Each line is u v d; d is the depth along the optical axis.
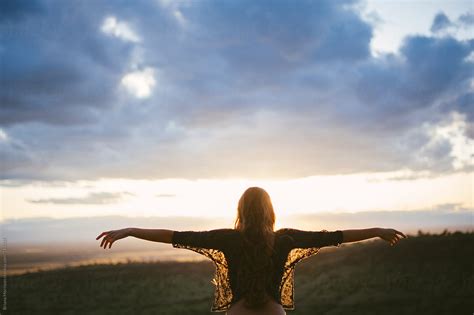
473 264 15.59
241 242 3.37
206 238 3.38
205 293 14.82
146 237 3.35
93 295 14.58
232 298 3.38
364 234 3.45
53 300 13.96
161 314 12.91
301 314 12.81
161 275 16.84
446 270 15.58
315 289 15.07
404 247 18.14
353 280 15.42
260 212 3.44
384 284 14.76
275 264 3.37
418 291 14.16
